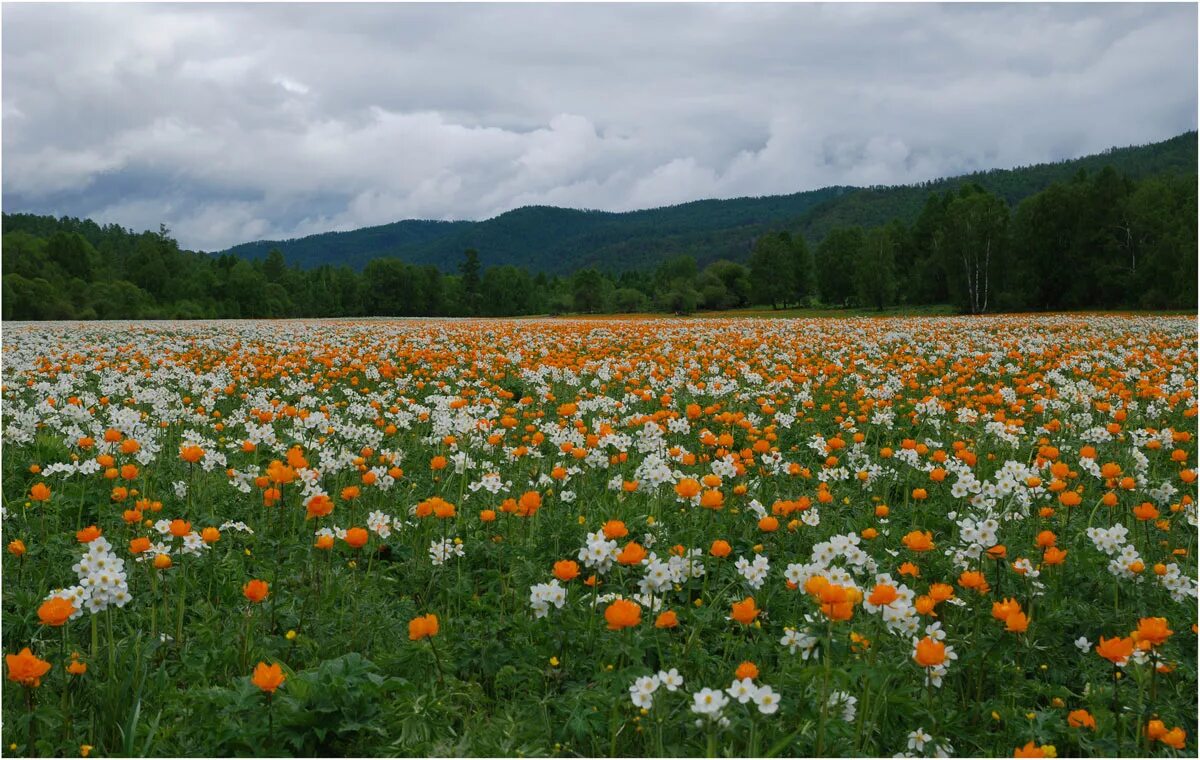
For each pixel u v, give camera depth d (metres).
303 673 3.64
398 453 7.79
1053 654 4.21
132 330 31.52
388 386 13.80
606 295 135.25
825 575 4.18
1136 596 4.62
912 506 6.64
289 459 5.63
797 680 3.59
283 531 5.90
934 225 98.44
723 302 122.19
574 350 20.09
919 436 9.53
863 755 3.22
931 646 3.23
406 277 140.50
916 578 5.03
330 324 41.50
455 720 3.71
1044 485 6.68
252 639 4.09
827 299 106.50
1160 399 10.63
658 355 18.58
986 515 5.84
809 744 3.30
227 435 9.32
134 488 6.71
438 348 20.59
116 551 5.22
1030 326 29.16
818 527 6.00
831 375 13.98
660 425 9.20
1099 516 6.27
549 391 13.00
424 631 3.55
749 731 3.31
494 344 22.03
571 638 4.23
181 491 6.62
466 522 6.13
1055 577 4.91
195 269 139.50
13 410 10.01
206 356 19.16
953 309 79.06
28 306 89.06
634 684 3.47
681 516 6.23
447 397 12.28
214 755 3.27
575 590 4.70
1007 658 4.18
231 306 119.25
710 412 10.61
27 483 6.86
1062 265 69.56
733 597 4.82
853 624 4.20
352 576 5.06
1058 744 3.60
